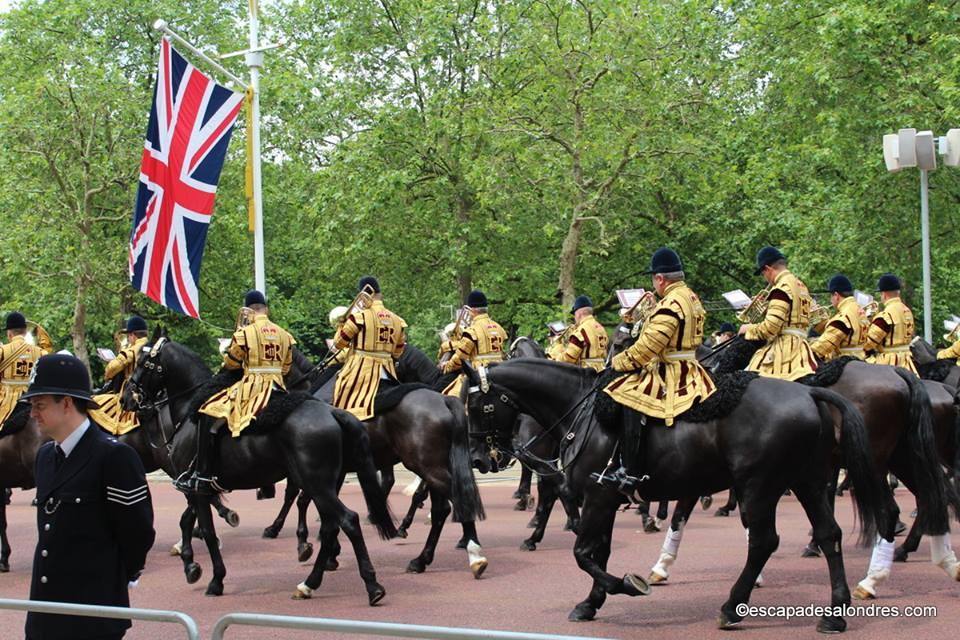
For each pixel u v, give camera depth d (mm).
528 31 29188
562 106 29031
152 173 21672
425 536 16844
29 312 38500
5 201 35906
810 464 9984
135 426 16203
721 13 37281
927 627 9984
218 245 39156
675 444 10305
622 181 29578
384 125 31922
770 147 32688
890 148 22734
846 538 15266
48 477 6789
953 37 25734
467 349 16062
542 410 12336
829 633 9820
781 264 12680
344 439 12367
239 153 38812
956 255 30625
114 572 6801
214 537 12672
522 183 30047
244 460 12414
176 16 38938
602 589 10633
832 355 14102
